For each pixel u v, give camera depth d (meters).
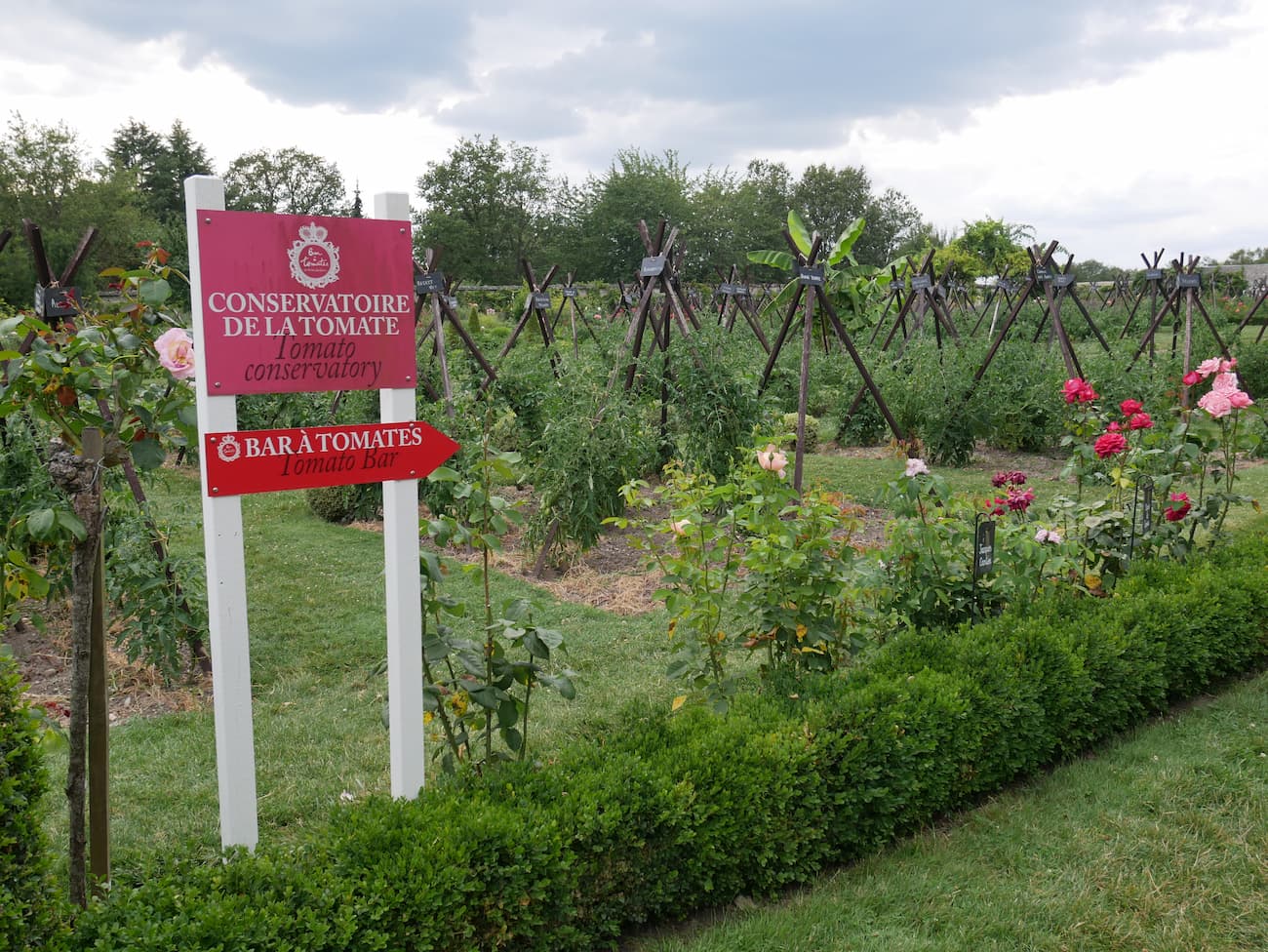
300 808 3.55
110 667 4.97
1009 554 4.44
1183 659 4.36
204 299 2.47
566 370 9.03
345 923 2.18
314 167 63.22
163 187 58.75
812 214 64.69
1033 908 2.94
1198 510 5.62
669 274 8.54
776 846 3.02
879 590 4.29
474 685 3.06
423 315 10.02
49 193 39.22
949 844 3.32
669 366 8.90
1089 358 12.91
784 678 3.67
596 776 2.81
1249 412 5.60
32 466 5.29
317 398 9.73
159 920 2.11
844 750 3.19
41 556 6.21
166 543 4.86
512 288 32.75
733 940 2.77
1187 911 2.94
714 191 50.16
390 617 2.94
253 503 9.38
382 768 3.89
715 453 8.27
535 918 2.48
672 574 3.64
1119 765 3.88
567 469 6.91
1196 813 3.47
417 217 53.81
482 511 3.21
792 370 13.41
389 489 2.87
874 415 12.55
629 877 2.73
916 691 3.48
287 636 5.52
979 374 11.17
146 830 3.40
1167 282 17.95
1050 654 3.87
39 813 2.13
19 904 1.97
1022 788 3.73
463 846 2.43
